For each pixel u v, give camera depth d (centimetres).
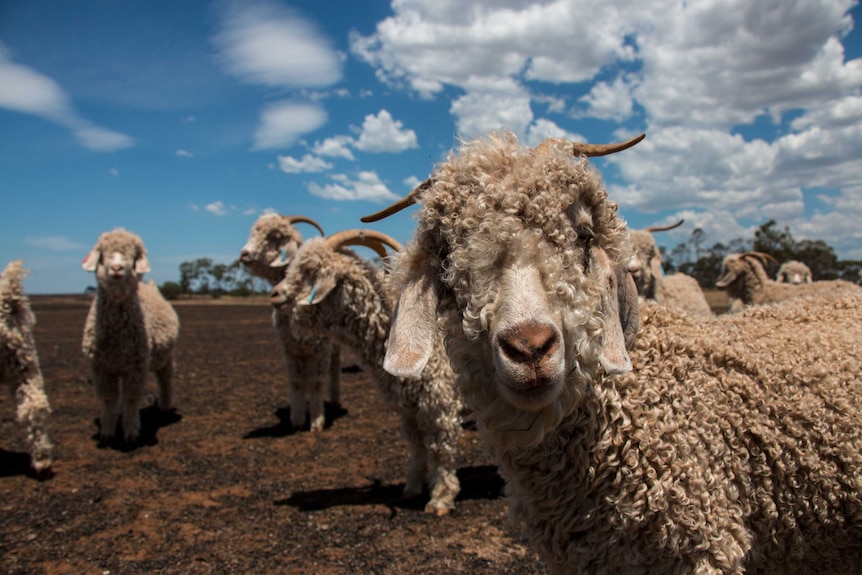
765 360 89
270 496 199
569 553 82
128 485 211
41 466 214
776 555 87
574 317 66
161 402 323
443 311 77
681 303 411
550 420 69
